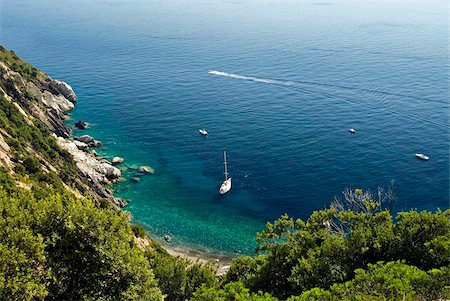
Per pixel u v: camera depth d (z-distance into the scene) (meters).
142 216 86.38
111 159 109.06
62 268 30.36
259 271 40.50
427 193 89.69
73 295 29.59
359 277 27.98
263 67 196.62
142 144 118.06
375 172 98.38
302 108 140.75
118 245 31.86
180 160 108.56
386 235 36.59
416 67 185.12
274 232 43.25
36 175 71.25
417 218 37.47
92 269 30.52
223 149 113.25
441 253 33.44
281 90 161.62
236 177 99.19
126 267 31.22
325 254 36.91
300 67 194.38
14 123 91.81
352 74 178.75
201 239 80.31
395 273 28.05
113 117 137.88
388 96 149.62
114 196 92.62
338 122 127.31
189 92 161.75
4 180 56.62
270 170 101.50
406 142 112.31
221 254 76.25
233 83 172.50
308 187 94.19
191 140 119.31
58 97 144.62
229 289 31.44
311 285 33.88
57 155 90.88
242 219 85.50
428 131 119.12
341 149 109.56
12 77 125.62
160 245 77.50
